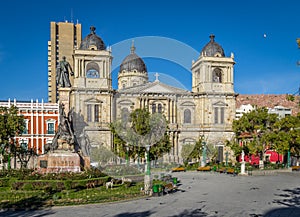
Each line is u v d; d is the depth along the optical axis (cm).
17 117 6688
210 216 2609
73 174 4003
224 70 10106
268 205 3072
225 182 5066
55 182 3719
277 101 13475
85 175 4000
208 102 9888
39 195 3391
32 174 4041
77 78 9275
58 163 4750
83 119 9144
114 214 2664
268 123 7906
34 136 8694
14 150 7012
